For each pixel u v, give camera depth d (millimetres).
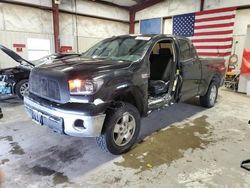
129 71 2535
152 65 3820
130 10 11477
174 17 9656
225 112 4430
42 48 8383
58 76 2213
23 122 3568
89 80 2162
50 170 2201
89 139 2961
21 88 4918
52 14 8422
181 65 3385
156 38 3111
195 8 9000
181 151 2666
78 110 2084
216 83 4797
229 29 7902
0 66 7262
